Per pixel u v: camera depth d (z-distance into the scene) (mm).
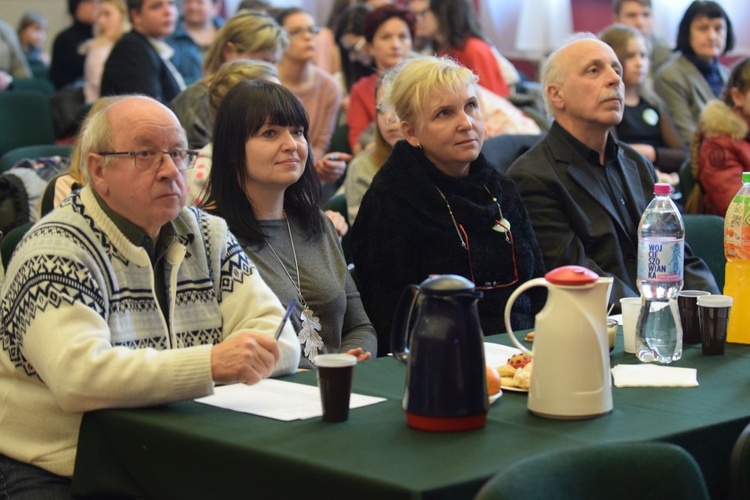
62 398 1865
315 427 1724
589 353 1764
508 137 3742
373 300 2760
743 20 7406
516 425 1729
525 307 2857
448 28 5449
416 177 2762
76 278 1929
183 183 2064
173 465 1747
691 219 3365
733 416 1785
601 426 1721
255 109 2490
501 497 1306
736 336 2410
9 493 1970
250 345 1895
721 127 4199
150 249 2092
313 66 5289
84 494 1894
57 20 9578
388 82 3297
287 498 1571
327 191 4699
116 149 2002
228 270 2211
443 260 2744
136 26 5227
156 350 1943
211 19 6867
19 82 7176
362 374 2109
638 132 5035
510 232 2832
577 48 3172
